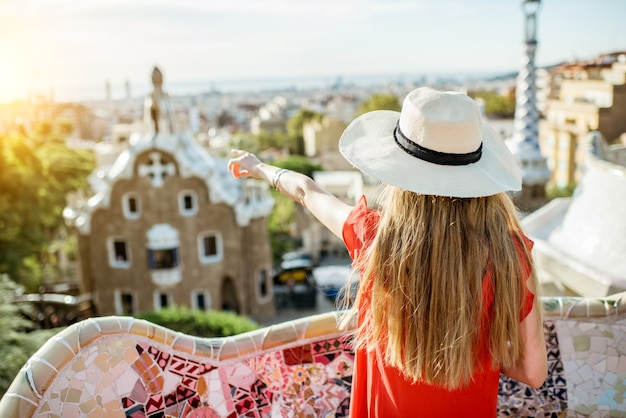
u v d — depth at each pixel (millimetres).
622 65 49594
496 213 2463
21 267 38938
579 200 11289
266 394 3773
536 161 31156
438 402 2549
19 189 39531
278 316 36719
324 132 123562
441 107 2420
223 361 3684
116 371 3363
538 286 2535
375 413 2711
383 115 2779
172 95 32438
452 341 2352
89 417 3230
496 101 123812
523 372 2602
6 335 18625
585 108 50094
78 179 64250
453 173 2395
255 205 34188
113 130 79125
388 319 2475
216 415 3645
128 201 32562
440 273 2361
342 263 52469
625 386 3857
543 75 86188
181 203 32469
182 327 21719
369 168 2473
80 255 34719
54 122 173750
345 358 3879
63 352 3158
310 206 3082
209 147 43906
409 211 2449
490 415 2629
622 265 9570
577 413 3895
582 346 3951
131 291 33438
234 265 34125
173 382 3535
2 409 2918
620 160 12219
